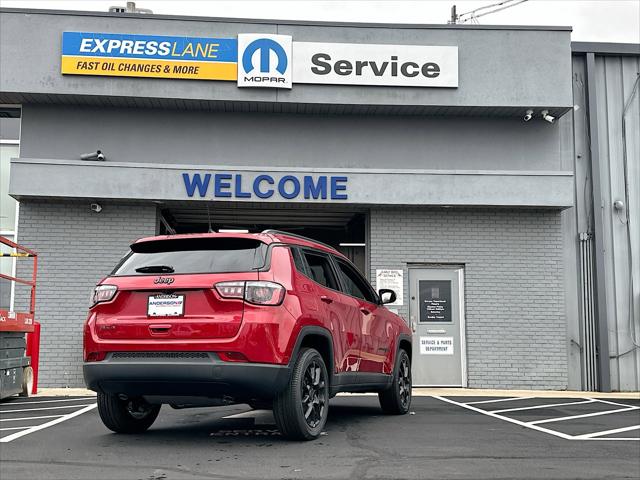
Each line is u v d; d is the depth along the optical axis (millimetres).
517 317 14016
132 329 6012
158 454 5699
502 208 14180
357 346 7496
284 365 5934
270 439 6500
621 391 14188
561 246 14211
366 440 6516
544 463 5504
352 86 13938
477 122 14656
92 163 13250
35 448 6020
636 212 14750
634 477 5004
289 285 6223
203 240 6340
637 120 14984
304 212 14789
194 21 13766
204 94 13664
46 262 13500
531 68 14164
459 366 13914
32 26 13609
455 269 14180
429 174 13672
